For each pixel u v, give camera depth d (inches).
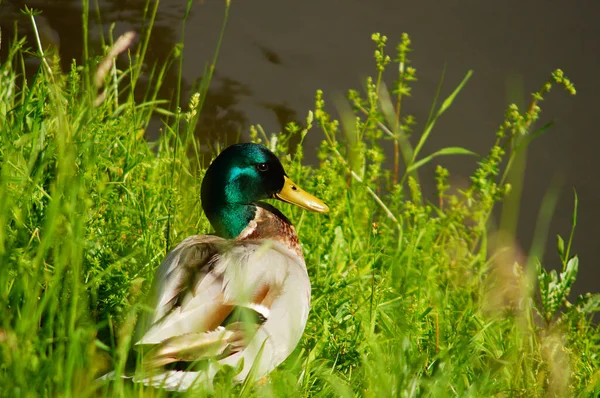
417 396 292.8
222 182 350.0
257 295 295.4
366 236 440.5
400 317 344.2
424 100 627.5
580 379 342.3
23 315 259.3
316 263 382.3
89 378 259.8
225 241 323.0
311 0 727.1
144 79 588.7
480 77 651.5
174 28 650.2
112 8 645.3
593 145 597.0
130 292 321.1
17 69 542.6
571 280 371.6
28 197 307.4
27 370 247.4
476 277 434.0
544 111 621.9
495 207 546.9
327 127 489.1
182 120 561.0
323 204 366.9
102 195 335.3
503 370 335.0
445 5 725.3
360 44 679.7
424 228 444.1
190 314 277.7
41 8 618.5
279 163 362.6
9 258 280.1
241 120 585.9
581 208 550.3
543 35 691.4
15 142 341.4
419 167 569.9
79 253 278.7
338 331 339.6
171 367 275.3
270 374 306.2
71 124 370.6
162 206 378.0
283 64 647.8
